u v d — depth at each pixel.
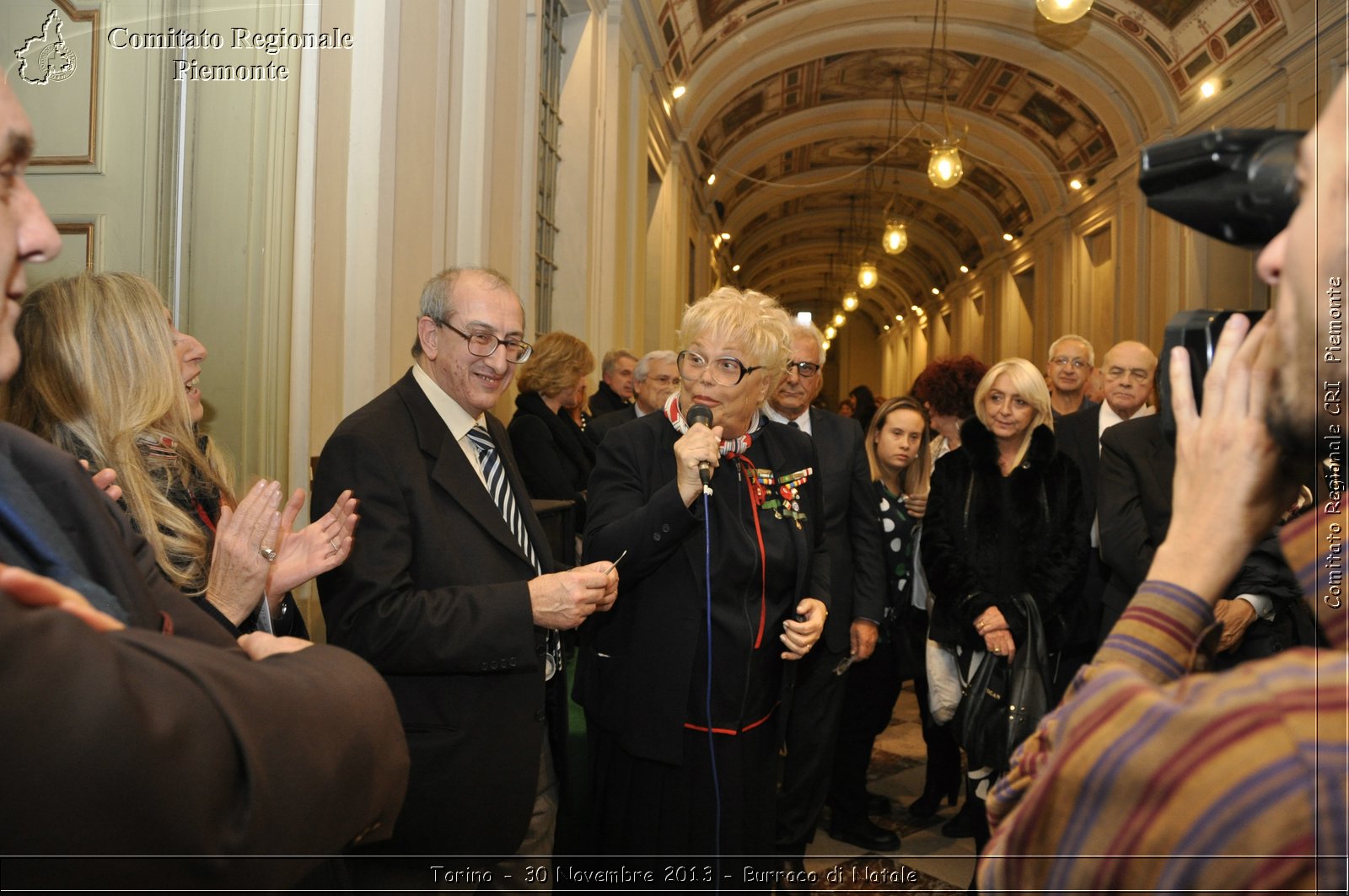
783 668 2.01
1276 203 0.60
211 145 2.35
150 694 0.52
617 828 1.87
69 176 2.34
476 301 1.78
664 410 2.03
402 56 2.96
